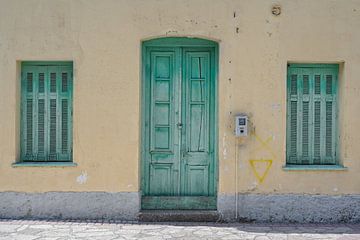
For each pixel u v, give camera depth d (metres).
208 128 8.70
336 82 8.68
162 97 8.70
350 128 8.51
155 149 8.70
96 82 8.44
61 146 8.68
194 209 8.62
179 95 8.70
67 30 8.45
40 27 8.47
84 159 8.45
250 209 8.46
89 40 8.45
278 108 8.47
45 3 8.47
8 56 8.47
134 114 8.45
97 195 8.45
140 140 8.60
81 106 8.43
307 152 8.68
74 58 8.44
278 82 8.48
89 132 8.44
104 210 8.46
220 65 8.46
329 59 8.51
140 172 8.62
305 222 8.48
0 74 8.48
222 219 8.44
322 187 8.50
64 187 8.47
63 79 8.67
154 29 8.45
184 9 8.46
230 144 8.45
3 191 8.49
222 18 8.46
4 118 8.47
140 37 8.45
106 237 7.41
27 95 8.68
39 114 8.68
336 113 8.67
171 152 8.69
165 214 8.42
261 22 8.48
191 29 8.45
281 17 8.49
